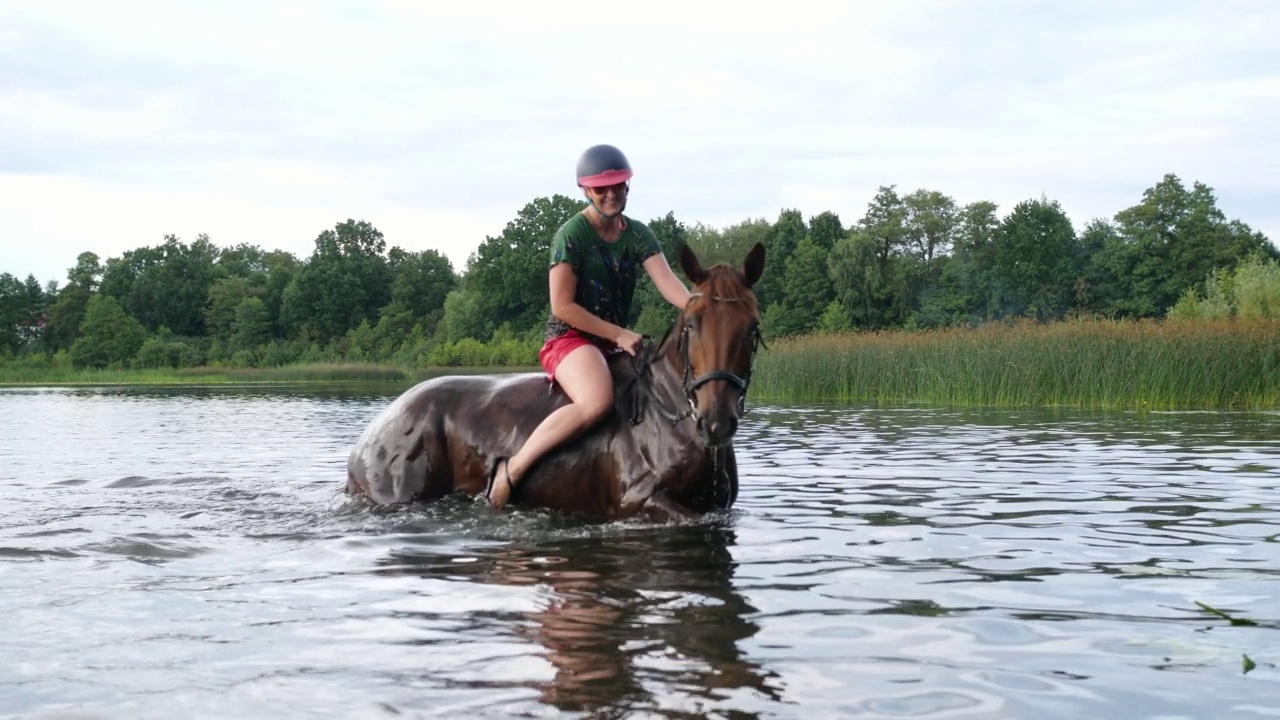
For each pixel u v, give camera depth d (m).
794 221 91.44
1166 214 86.12
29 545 4.90
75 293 118.50
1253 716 2.47
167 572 4.28
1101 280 86.56
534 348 73.75
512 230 89.56
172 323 128.62
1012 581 3.99
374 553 4.67
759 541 4.89
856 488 6.93
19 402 29.55
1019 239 86.44
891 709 2.54
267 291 126.00
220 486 7.39
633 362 5.64
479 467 5.78
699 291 5.07
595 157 5.54
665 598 3.72
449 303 93.38
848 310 79.38
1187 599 3.68
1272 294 37.34
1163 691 2.66
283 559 4.55
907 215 97.12
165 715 2.54
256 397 30.86
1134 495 6.50
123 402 28.50
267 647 3.12
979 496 6.50
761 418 15.12
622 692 2.67
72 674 2.87
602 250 5.74
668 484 5.33
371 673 2.85
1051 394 18.92
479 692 2.68
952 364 20.50
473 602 3.69
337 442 12.11
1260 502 6.15
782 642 3.13
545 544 4.85
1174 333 18.50
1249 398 17.34
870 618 3.42
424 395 6.05
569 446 5.56
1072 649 3.06
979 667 2.88
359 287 116.25
